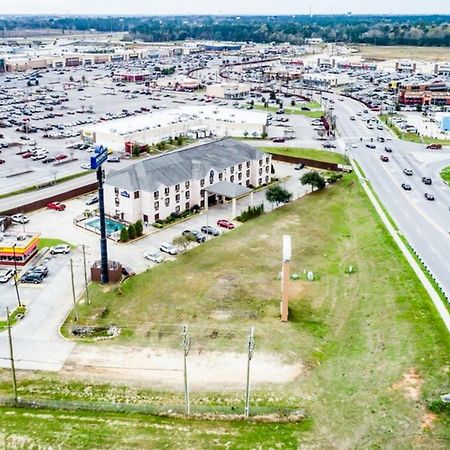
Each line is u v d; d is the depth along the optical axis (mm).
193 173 133250
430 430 57156
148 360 73812
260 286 94062
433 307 78875
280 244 112188
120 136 191750
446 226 113750
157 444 58031
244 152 149500
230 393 66625
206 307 87375
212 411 63188
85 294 92312
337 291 92312
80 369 72000
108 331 81312
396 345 72250
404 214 121312
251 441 58312
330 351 75562
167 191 125812
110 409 63688
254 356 74188
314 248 110062
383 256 100062
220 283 95125
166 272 99938
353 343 76125
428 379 64250
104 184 127062
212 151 144500
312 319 84062
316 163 170875
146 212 123688
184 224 124562
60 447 57750
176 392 66938
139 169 127375
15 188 145125
